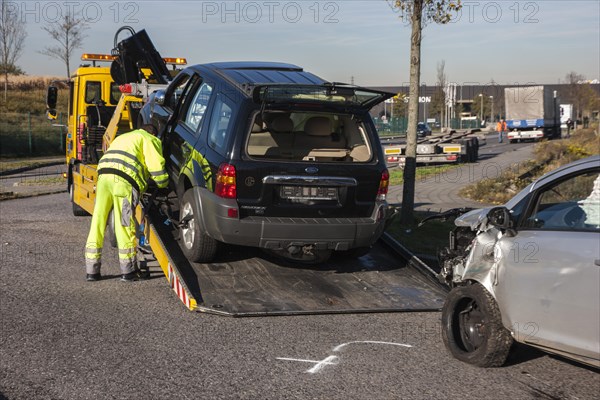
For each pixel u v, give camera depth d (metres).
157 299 6.86
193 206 7.09
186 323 6.08
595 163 4.77
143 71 12.30
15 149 33.56
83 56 13.43
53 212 13.35
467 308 5.39
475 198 16.03
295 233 6.72
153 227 7.58
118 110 10.28
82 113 12.88
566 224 4.74
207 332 5.84
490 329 5.06
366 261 8.00
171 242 7.88
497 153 35.56
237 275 7.12
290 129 7.20
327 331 5.94
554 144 29.22
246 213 6.69
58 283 7.48
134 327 5.96
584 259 4.42
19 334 5.74
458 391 4.72
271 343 5.60
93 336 5.71
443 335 5.46
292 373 4.98
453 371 5.10
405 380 4.90
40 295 6.98
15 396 4.47
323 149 7.19
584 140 30.89
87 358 5.20
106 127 11.48
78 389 4.61
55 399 4.44
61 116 37.25
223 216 6.62
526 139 47.75
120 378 4.81
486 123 76.00
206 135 7.21
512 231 5.02
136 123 10.34
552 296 4.60
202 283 6.82
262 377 4.89
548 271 4.64
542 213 4.96
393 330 6.02
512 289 4.90
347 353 5.42
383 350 5.52
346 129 7.38
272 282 7.00
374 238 7.08
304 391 4.66
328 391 4.67
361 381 4.86
